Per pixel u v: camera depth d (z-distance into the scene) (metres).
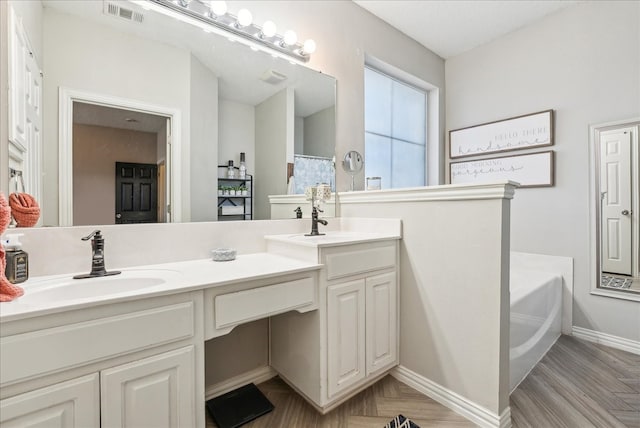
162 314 1.00
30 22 1.16
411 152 3.20
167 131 1.50
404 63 2.86
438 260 1.67
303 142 2.07
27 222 1.12
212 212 1.65
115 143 1.35
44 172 1.19
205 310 1.12
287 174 1.98
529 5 2.48
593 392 1.77
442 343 1.65
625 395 1.74
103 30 1.33
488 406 1.46
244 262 1.51
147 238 1.42
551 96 2.62
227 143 1.72
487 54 3.02
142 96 1.43
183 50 1.55
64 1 1.24
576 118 2.49
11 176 1.10
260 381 1.85
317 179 2.15
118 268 1.34
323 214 2.18
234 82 1.74
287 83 1.98
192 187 1.58
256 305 1.26
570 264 2.53
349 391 1.62
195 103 1.59
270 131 1.90
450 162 3.31
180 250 1.52
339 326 1.56
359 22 2.46
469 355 1.54
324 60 2.20
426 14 2.58
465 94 3.19
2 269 0.91
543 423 1.51
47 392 0.81
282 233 1.95
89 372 0.88
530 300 2.00
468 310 1.54
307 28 2.10
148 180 1.44
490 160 2.99
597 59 2.38
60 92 1.23
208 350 1.67
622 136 2.29
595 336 2.42
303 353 1.60
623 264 2.30
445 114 3.35
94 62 1.31
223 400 1.65
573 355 2.21
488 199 1.46
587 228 2.45
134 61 1.40
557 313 2.48
